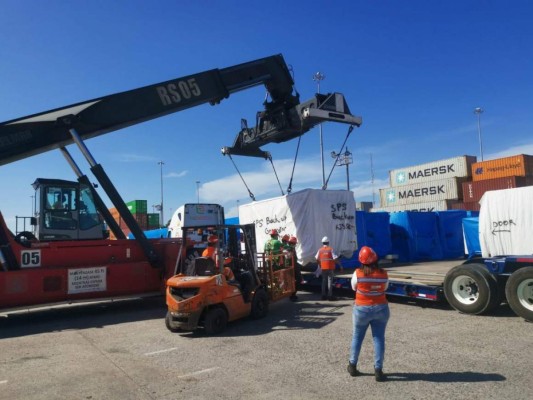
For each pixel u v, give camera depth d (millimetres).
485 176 35250
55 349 7773
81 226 11891
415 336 7578
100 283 11078
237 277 9578
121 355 7184
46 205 11430
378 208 42438
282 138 14320
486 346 6801
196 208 19688
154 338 8320
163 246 12172
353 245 14766
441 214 21609
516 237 10266
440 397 4898
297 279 13383
